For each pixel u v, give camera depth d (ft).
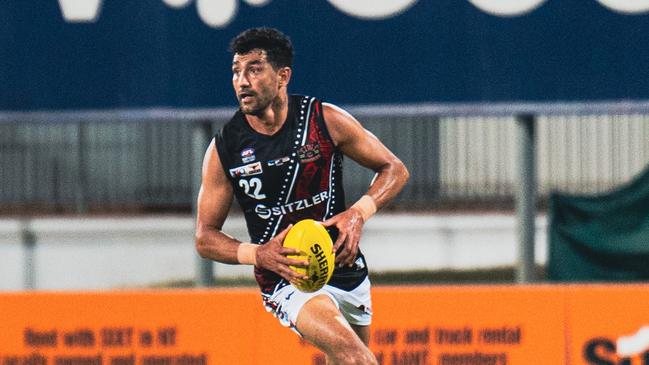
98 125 140.67
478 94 102.22
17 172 141.69
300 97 56.80
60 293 81.20
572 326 78.89
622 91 100.78
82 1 106.83
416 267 134.31
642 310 78.64
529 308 79.15
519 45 101.71
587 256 110.93
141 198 140.77
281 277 58.80
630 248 110.01
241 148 56.34
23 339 81.05
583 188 135.64
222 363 80.28
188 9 105.40
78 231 136.67
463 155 137.08
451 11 102.12
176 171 140.15
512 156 136.26
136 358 80.69
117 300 80.89
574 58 101.14
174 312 80.69
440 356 79.20
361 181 136.77
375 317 79.46
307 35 103.14
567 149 136.05
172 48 105.60
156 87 106.01
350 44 102.83
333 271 57.77
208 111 105.19
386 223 134.62
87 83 107.04
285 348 79.77
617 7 100.58
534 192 102.73
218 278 131.03
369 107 102.94
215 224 58.03
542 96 101.65
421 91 102.53
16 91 107.86
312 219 57.41
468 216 134.72
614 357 78.74
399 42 102.63
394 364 79.36
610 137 135.03
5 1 107.86
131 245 136.98
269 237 57.88
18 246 136.77
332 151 56.85
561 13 101.19
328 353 56.24
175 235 136.87
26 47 107.65
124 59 106.42
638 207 110.11
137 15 106.22
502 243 133.28
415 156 137.18
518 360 79.05
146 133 140.26
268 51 53.88
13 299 81.25
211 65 105.09
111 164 140.97
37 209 141.38
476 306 79.20
